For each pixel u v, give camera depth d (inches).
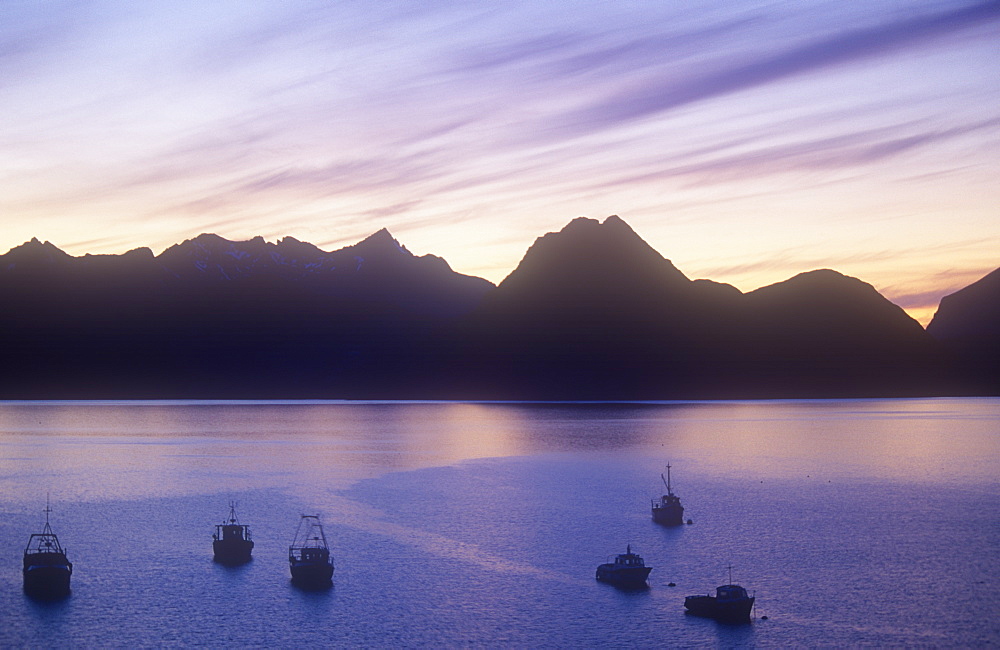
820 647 2859.3
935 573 3661.4
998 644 2874.0
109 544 4244.6
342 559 3917.3
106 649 2851.9
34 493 5949.8
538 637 2947.8
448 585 3503.9
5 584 3503.9
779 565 3804.1
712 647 2859.3
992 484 6456.7
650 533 4463.6
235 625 3058.6
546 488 6151.6
